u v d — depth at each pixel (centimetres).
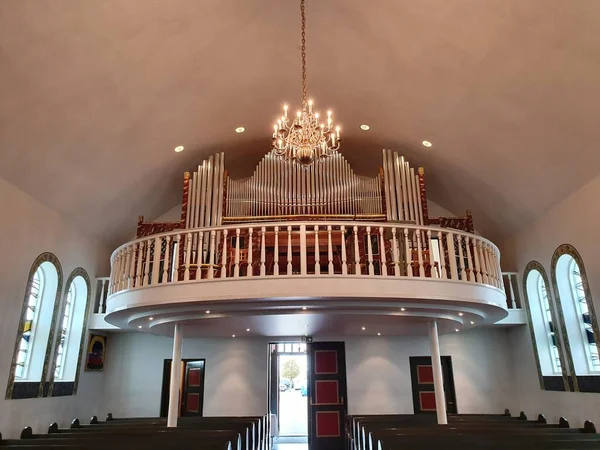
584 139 757
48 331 942
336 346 1222
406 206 1077
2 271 796
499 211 1103
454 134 965
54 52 652
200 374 1202
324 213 1072
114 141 897
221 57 834
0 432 790
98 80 743
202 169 1121
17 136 743
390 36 789
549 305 990
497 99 801
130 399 1183
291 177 1102
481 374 1192
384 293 689
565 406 956
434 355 838
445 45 755
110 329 1105
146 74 787
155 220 1271
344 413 1170
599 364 868
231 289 689
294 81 946
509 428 705
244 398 1172
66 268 1004
